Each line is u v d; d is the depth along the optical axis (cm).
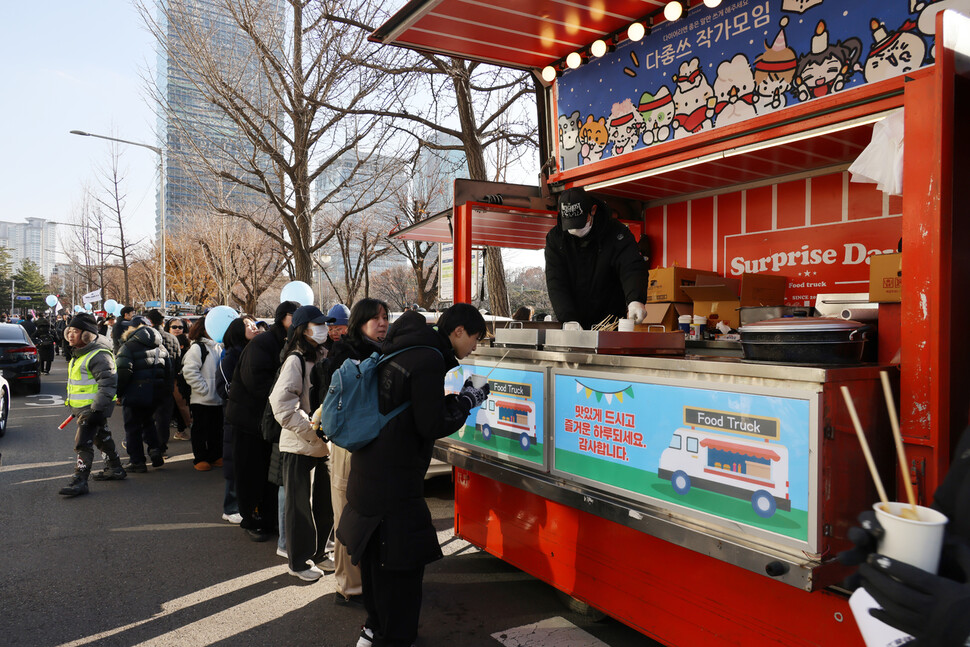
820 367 206
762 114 348
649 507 261
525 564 358
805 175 467
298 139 1181
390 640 284
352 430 278
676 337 319
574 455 302
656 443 257
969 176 212
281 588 402
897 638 113
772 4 336
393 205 2002
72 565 440
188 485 659
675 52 387
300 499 408
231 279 2470
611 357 280
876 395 215
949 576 117
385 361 285
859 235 438
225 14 1148
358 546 279
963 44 203
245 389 479
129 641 333
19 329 1400
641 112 416
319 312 406
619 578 294
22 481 671
